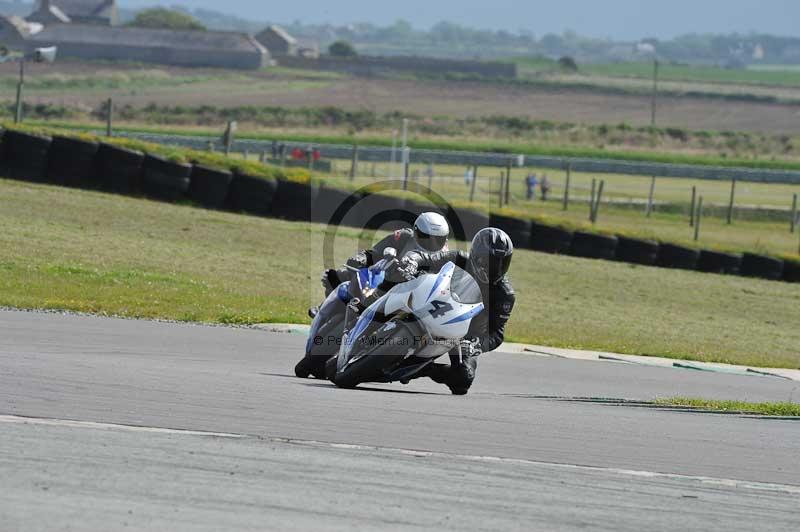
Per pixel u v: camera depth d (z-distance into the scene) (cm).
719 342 6975
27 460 2014
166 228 8775
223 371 3734
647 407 3806
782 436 3262
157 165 10038
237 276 7181
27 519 1669
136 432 2348
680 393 4556
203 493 1895
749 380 5388
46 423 2362
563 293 8506
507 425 2911
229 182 10094
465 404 3316
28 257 6750
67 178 9975
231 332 5228
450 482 2142
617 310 7988
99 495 1830
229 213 10012
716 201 18550
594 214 14288
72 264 6688
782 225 16388
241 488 1948
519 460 2430
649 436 2983
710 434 3147
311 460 2217
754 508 2181
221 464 2116
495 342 3584
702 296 9188
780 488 2416
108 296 5806
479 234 3466
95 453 2117
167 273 6894
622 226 14575
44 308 5388
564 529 1880
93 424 2394
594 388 4462
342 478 2089
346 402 3058
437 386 4056
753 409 3956
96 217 8788
